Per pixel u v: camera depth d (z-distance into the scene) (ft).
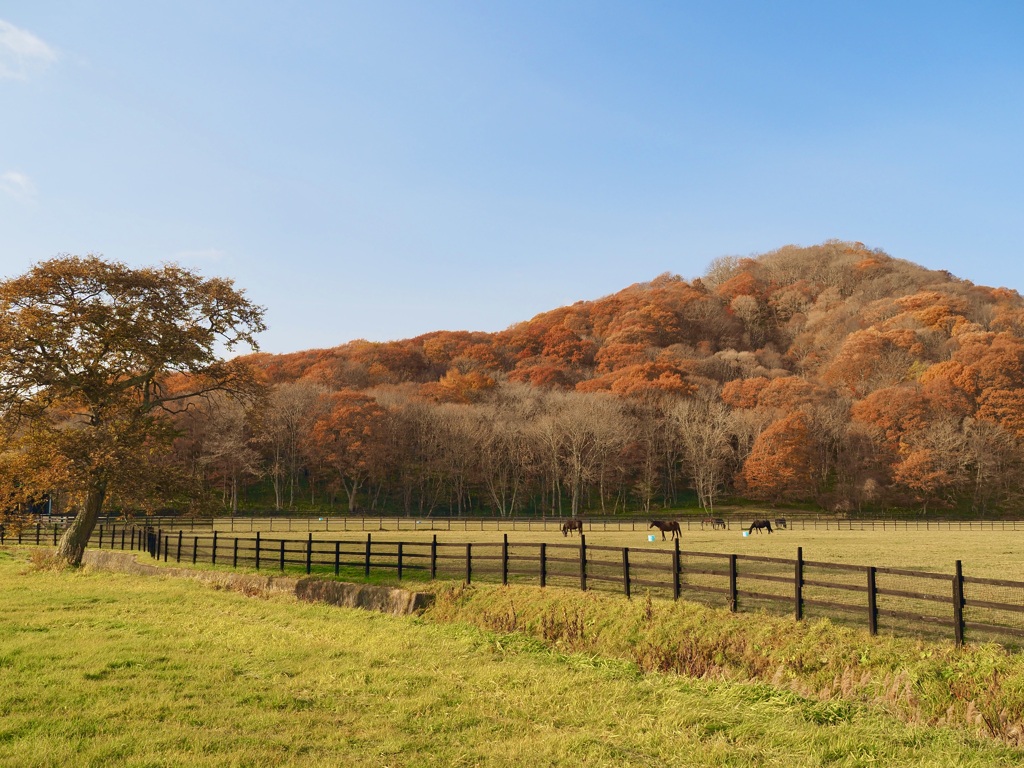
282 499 302.25
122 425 89.35
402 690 35.01
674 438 319.27
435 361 446.60
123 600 63.36
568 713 32.07
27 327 85.97
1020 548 104.68
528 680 37.63
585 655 45.32
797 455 288.92
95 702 30.94
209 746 25.84
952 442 277.03
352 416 284.20
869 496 282.36
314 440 284.20
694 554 50.52
